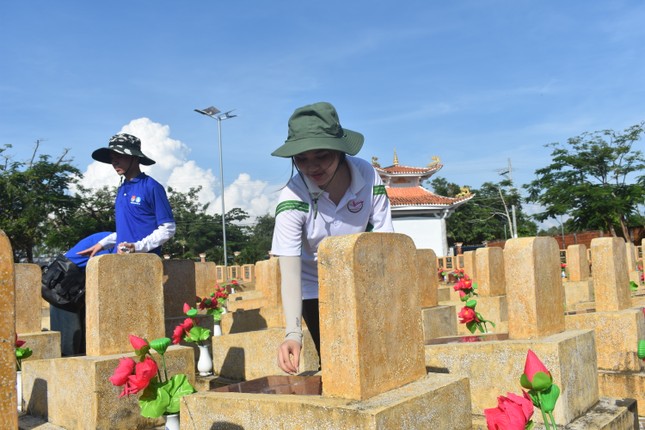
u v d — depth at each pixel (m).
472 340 4.47
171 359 4.42
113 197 40.81
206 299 7.22
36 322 5.85
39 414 4.58
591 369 4.25
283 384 3.24
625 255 5.99
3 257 2.55
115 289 4.28
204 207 58.72
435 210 32.62
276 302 8.05
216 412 2.98
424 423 2.65
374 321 2.72
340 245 2.69
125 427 3.99
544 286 4.35
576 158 38.12
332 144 2.98
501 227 59.00
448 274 20.97
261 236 63.50
